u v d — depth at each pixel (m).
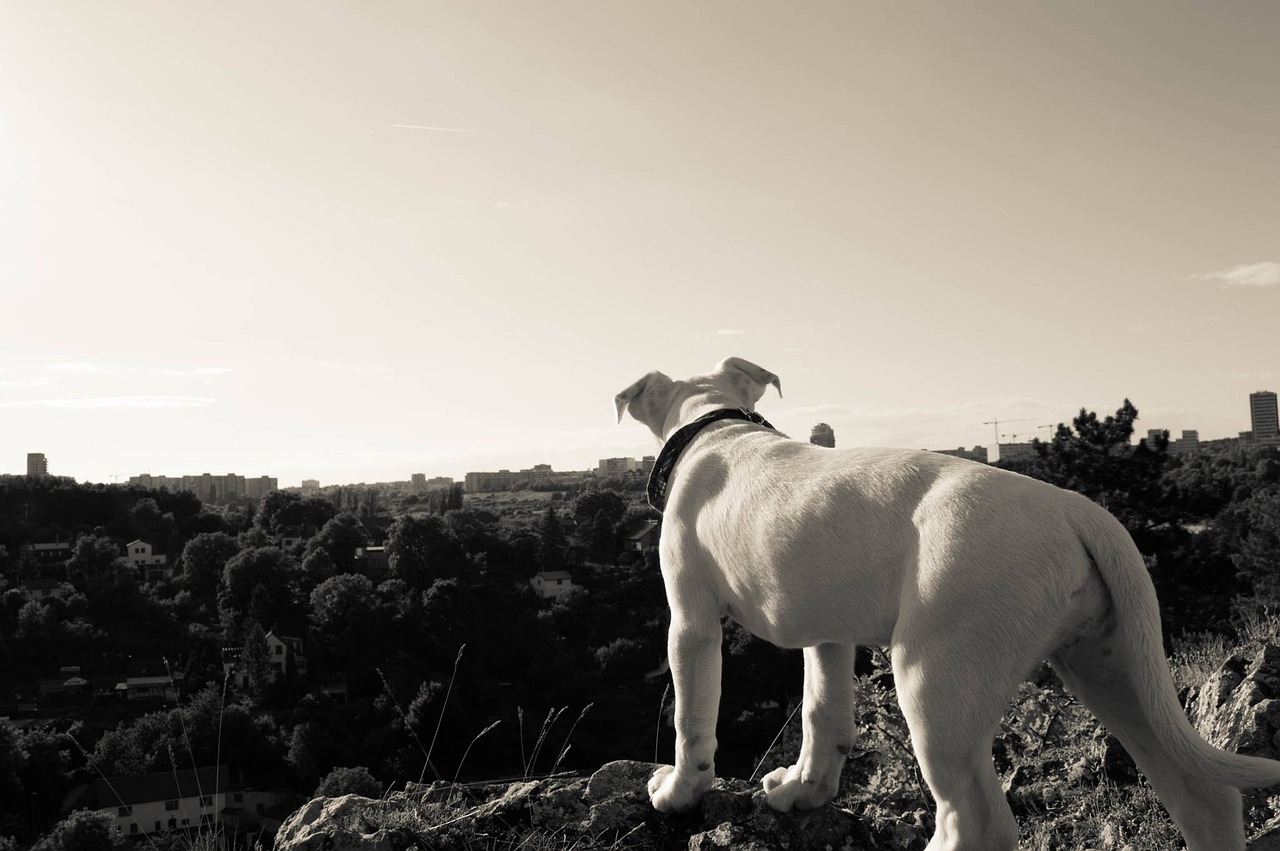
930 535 2.86
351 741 78.38
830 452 3.36
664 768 4.14
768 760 5.71
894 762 5.13
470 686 84.12
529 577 121.81
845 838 3.72
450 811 4.11
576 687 82.62
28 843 55.12
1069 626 2.81
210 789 63.06
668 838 3.86
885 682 5.97
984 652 2.73
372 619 98.00
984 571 2.74
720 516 3.47
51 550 143.88
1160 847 3.79
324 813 4.12
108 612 114.31
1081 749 4.91
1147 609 2.73
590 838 3.84
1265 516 41.72
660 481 3.92
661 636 97.06
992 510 2.82
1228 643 6.84
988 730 2.76
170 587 130.62
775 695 54.78
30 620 103.25
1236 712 4.55
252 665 91.50
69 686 92.38
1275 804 3.73
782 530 3.20
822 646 3.76
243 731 74.50
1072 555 2.76
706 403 4.11
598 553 133.75
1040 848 4.28
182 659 101.88
